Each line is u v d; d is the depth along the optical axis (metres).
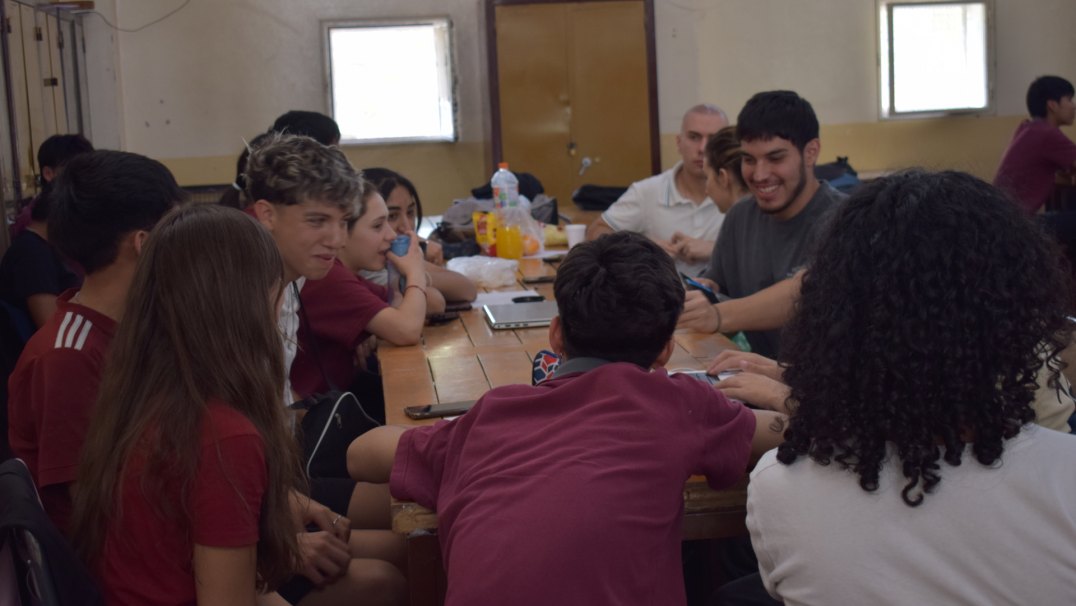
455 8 6.72
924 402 0.76
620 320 1.06
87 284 1.23
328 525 1.44
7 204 4.46
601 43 6.38
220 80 6.55
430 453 1.11
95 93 6.21
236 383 1.00
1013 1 7.06
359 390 2.15
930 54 7.02
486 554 0.90
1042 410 1.14
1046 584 0.76
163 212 1.22
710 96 7.07
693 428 1.03
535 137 6.46
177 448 0.96
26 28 5.01
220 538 0.96
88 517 0.99
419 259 2.13
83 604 0.93
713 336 2.00
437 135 6.77
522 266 3.08
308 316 1.92
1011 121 7.22
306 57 6.62
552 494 0.92
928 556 0.77
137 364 1.00
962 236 0.76
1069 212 4.51
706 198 3.20
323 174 1.55
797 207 2.12
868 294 0.79
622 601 0.90
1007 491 0.76
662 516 0.95
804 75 7.07
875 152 7.21
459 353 1.90
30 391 1.12
